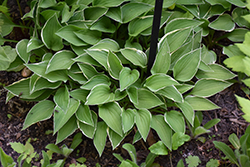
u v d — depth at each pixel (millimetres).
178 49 2387
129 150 1974
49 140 2338
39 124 2430
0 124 2422
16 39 2881
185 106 2168
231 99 2602
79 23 2439
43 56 2314
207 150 2252
